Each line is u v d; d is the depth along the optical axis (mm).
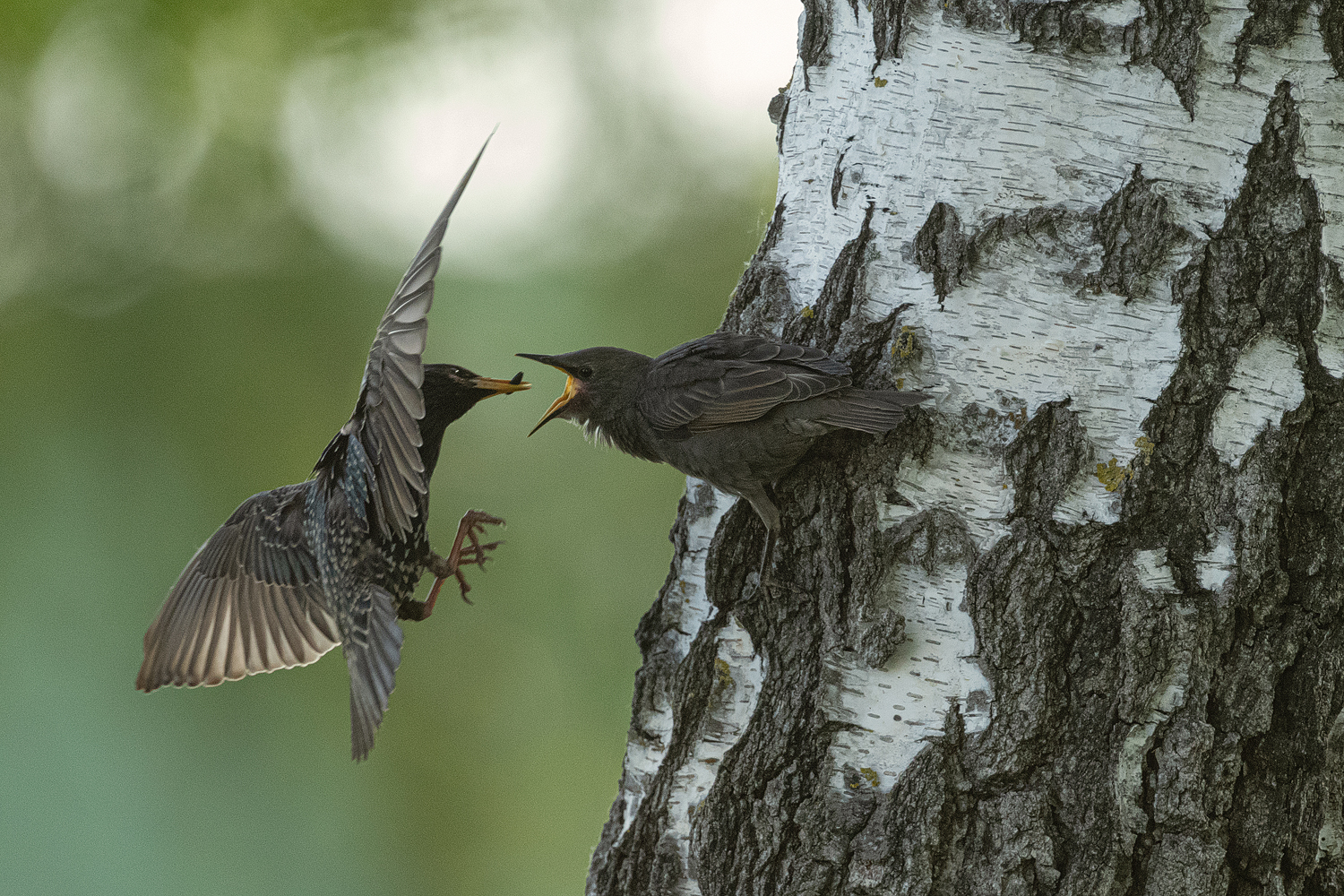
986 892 5340
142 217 16047
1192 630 5363
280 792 15117
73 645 14883
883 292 5961
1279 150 5621
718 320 15586
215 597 7371
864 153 6090
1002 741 5418
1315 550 5477
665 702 6488
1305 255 5566
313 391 15594
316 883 14820
